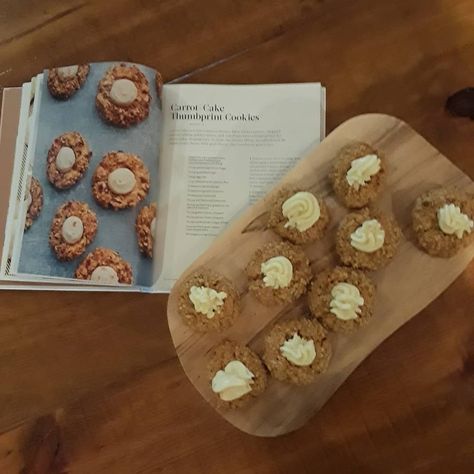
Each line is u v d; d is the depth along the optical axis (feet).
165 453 2.13
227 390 2.02
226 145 2.31
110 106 2.22
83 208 2.19
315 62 2.34
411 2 2.35
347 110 2.30
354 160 2.11
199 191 2.29
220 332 2.12
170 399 2.15
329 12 2.36
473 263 2.16
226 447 2.12
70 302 2.23
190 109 2.34
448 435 2.08
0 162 2.30
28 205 2.20
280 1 2.38
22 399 2.18
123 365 2.19
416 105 2.29
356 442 2.09
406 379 2.12
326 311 2.07
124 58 2.38
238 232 2.17
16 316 2.23
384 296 2.11
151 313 2.21
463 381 2.11
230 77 2.35
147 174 2.22
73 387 2.18
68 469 2.13
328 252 2.15
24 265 2.17
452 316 2.15
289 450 2.10
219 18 2.39
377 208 2.15
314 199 2.10
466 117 2.25
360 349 2.09
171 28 2.39
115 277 2.17
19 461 2.14
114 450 2.14
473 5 2.32
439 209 2.07
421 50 2.32
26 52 2.40
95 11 2.41
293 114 2.32
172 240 2.26
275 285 2.07
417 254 2.13
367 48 2.34
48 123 2.23
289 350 2.02
